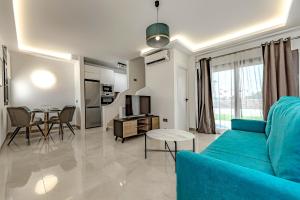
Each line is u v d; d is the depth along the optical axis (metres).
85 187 1.71
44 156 2.64
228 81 4.02
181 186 1.10
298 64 3.08
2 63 3.29
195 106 4.66
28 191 1.64
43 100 4.80
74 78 5.52
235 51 3.91
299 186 0.67
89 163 2.34
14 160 2.47
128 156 2.62
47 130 3.95
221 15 2.75
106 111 4.91
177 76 4.23
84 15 2.64
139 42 3.89
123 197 1.53
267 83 3.32
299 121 0.86
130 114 3.98
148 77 4.70
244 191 0.78
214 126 4.22
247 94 3.72
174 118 4.07
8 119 4.05
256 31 3.28
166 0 2.30
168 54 4.14
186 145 3.20
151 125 4.18
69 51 4.55
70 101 5.39
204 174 0.95
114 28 3.13
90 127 5.43
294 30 3.10
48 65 4.91
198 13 2.67
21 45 3.97
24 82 4.45
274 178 0.74
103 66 6.34
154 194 1.58
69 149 3.01
